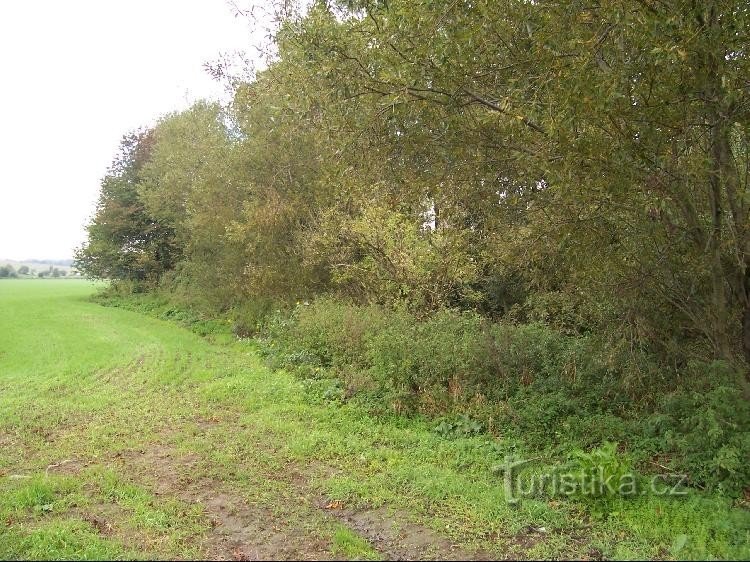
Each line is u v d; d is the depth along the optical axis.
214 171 16.88
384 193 7.30
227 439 7.10
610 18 4.69
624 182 4.91
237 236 15.62
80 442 7.12
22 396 9.74
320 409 8.29
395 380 8.52
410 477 5.73
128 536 4.58
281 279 15.52
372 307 11.52
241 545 4.42
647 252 5.75
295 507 5.11
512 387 7.82
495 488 5.42
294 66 7.34
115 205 29.28
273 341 13.27
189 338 17.03
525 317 11.31
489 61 5.66
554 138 5.00
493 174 6.33
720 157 5.46
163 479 5.83
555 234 5.82
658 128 4.95
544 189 5.96
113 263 30.28
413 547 4.36
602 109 4.68
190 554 4.26
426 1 5.01
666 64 4.59
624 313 6.71
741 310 6.07
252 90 13.70
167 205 22.73
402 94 5.48
